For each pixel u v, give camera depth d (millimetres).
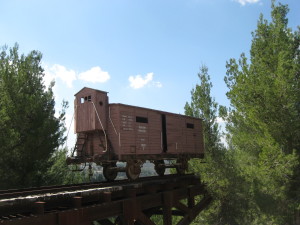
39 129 16844
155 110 15594
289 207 11172
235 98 12992
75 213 8484
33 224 7402
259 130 12461
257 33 13398
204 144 19500
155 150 15117
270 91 10945
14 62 18656
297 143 11508
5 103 16281
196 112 20344
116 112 13328
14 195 8734
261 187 12117
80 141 14102
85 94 13586
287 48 11828
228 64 14352
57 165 20094
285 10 13477
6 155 15867
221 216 16797
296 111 11305
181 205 14469
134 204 10859
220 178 15711
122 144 13109
